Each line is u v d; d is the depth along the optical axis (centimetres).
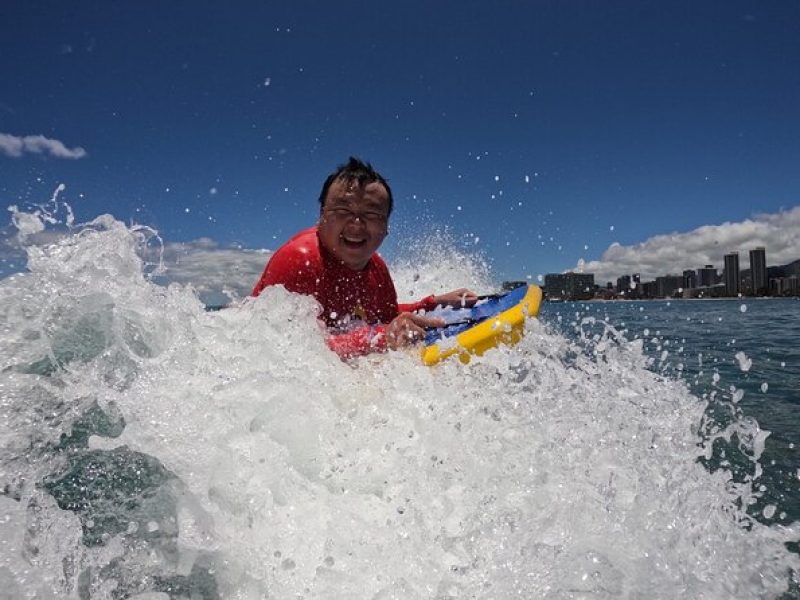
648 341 212
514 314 129
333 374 101
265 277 130
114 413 81
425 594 59
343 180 127
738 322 279
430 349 122
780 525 74
